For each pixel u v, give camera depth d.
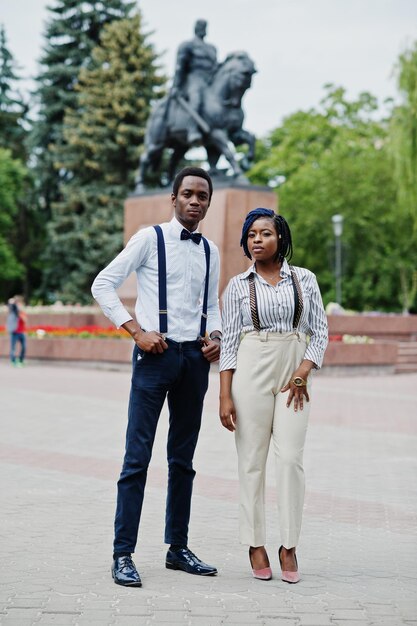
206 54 22.34
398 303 45.12
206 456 9.18
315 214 42.88
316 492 7.49
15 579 4.76
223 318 4.99
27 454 9.20
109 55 44.81
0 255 49.66
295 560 4.81
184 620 4.05
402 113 30.39
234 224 21.30
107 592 4.51
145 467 4.86
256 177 50.72
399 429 11.71
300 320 4.90
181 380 4.95
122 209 44.53
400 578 4.88
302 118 50.12
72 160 45.78
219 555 5.39
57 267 46.69
